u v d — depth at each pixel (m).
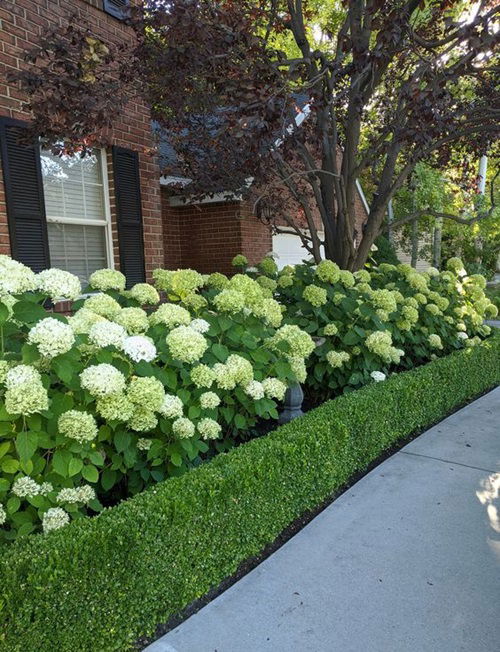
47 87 3.73
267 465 2.54
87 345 2.25
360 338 4.16
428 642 1.90
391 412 3.81
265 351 3.06
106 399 2.10
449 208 12.12
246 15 4.42
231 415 2.89
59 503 1.99
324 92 4.04
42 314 2.12
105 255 5.40
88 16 4.93
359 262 5.88
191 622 2.02
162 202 7.96
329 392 4.34
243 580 2.29
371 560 2.42
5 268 2.11
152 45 4.13
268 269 5.16
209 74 3.87
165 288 3.50
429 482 3.28
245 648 1.88
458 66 3.70
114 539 1.81
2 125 4.13
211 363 2.84
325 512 2.91
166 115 5.04
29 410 1.83
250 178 6.02
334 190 5.87
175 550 2.03
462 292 6.27
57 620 1.64
